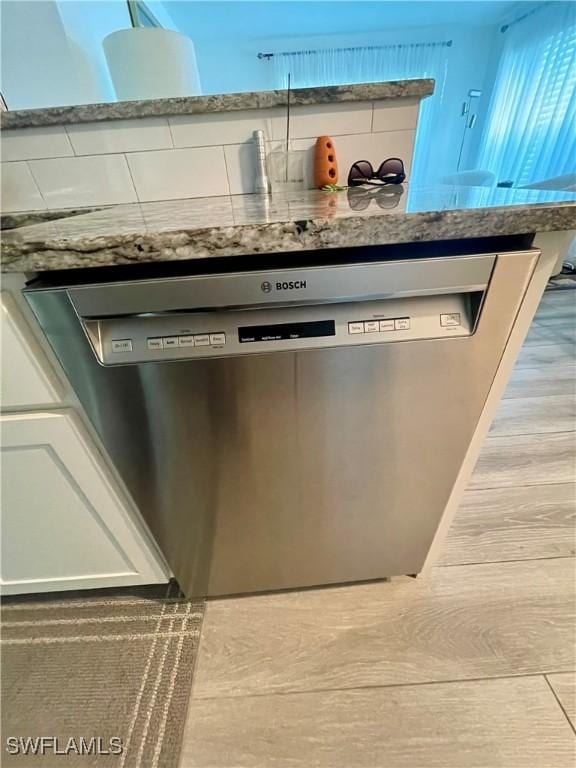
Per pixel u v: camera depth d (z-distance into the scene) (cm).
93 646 82
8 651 82
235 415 53
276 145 95
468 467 67
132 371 48
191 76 103
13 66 93
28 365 50
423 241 44
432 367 50
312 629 82
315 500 66
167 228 41
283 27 355
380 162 99
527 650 76
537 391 158
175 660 78
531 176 369
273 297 43
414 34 388
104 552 76
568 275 284
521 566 91
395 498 68
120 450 58
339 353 48
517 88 374
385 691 71
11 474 62
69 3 102
